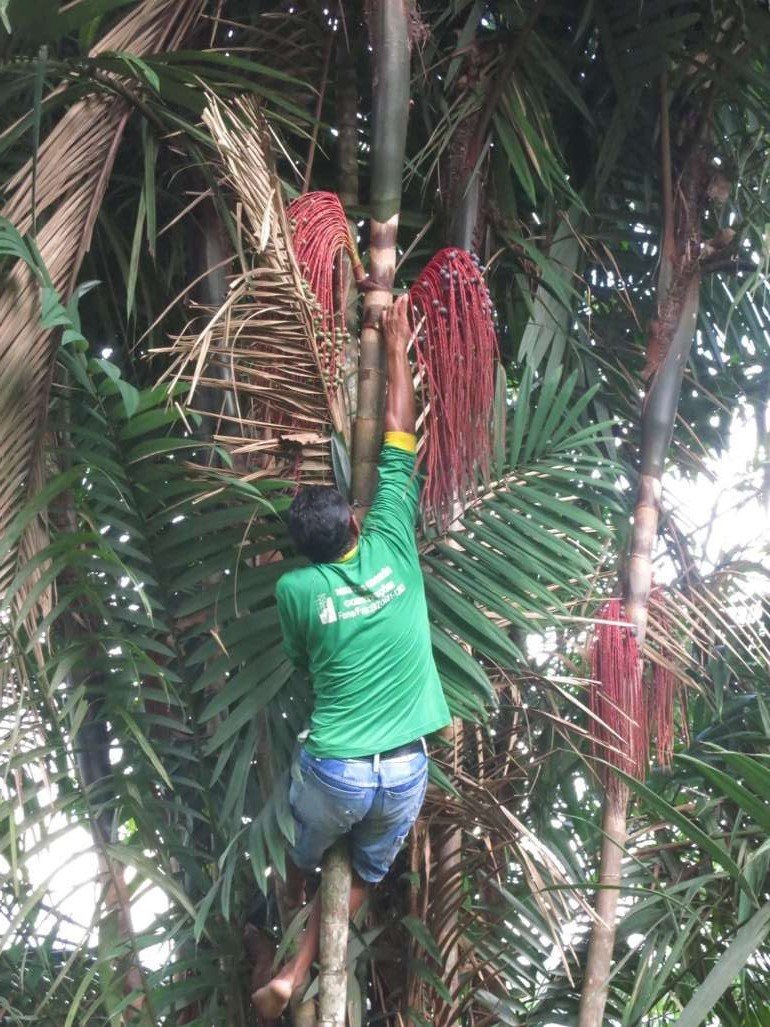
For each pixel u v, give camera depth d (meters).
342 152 4.11
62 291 3.23
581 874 4.11
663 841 4.30
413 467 3.11
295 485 3.15
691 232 4.20
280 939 3.79
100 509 3.49
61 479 3.11
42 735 3.46
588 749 4.12
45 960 3.93
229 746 3.29
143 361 4.28
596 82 4.53
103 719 3.54
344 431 3.20
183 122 3.41
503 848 3.84
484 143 4.19
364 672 2.98
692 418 4.99
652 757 4.19
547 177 4.12
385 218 3.20
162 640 3.77
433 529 3.40
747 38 4.32
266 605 3.50
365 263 4.01
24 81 3.29
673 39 4.18
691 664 3.90
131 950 3.49
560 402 3.69
